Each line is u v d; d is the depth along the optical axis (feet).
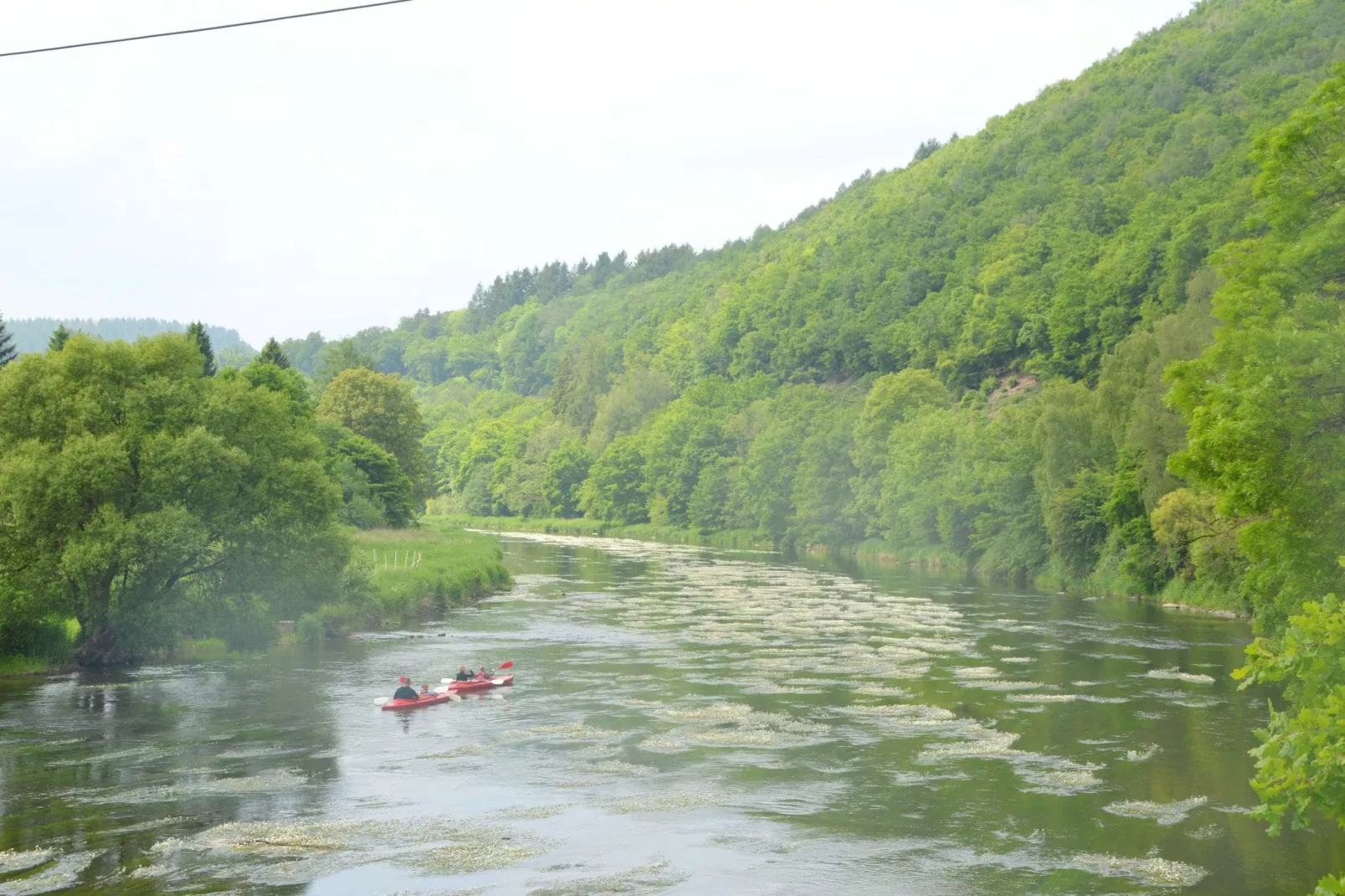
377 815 94.68
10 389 161.07
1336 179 98.99
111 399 164.04
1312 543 92.48
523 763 111.45
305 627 186.50
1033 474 319.27
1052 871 81.97
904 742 120.06
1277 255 104.01
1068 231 652.89
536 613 232.32
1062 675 160.15
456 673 159.22
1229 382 95.40
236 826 91.20
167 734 121.90
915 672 162.71
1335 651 50.16
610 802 98.68
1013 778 106.11
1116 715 132.87
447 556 309.63
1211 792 101.24
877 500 422.82
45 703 137.59
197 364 177.06
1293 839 88.63
